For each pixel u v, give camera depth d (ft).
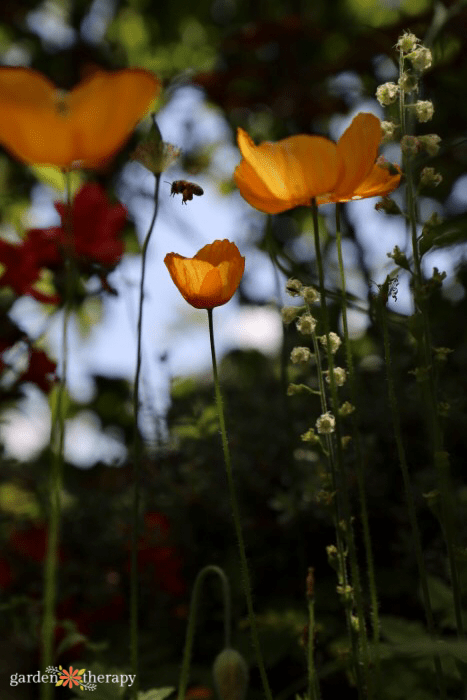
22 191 8.53
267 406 5.38
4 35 9.70
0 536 5.12
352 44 7.41
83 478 6.68
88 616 5.03
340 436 3.31
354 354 5.64
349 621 3.36
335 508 3.41
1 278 4.38
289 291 3.43
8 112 3.05
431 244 3.36
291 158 3.29
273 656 4.45
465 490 4.48
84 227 4.24
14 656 4.65
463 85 6.89
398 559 4.76
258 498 5.15
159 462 5.34
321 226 7.16
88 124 3.07
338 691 4.42
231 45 8.10
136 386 3.39
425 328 3.35
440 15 4.91
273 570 4.96
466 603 3.98
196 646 4.82
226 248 3.47
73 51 9.43
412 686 3.86
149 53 9.52
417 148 3.35
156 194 3.43
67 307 3.18
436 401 3.34
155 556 5.12
